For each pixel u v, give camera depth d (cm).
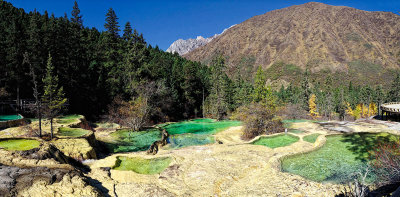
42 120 3139
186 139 3184
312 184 1194
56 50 4628
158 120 5409
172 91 6031
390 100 8231
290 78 18738
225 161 1864
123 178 1656
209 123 5009
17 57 4047
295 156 1755
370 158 1617
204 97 7562
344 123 3478
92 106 4806
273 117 3641
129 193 1387
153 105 5106
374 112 8462
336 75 18950
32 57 4144
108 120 4453
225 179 1502
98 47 6378
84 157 2023
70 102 4584
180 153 2170
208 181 1495
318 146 1978
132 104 4600
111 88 4959
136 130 3728
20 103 3881
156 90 5294
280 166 1525
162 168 1853
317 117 8362
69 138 2331
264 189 1212
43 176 1277
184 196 1316
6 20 5434
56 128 2723
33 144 1833
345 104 8431
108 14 7275
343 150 1883
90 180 1545
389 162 1138
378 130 2450
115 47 6041
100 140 2962
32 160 1512
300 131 3162
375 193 866
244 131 3544
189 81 6694
